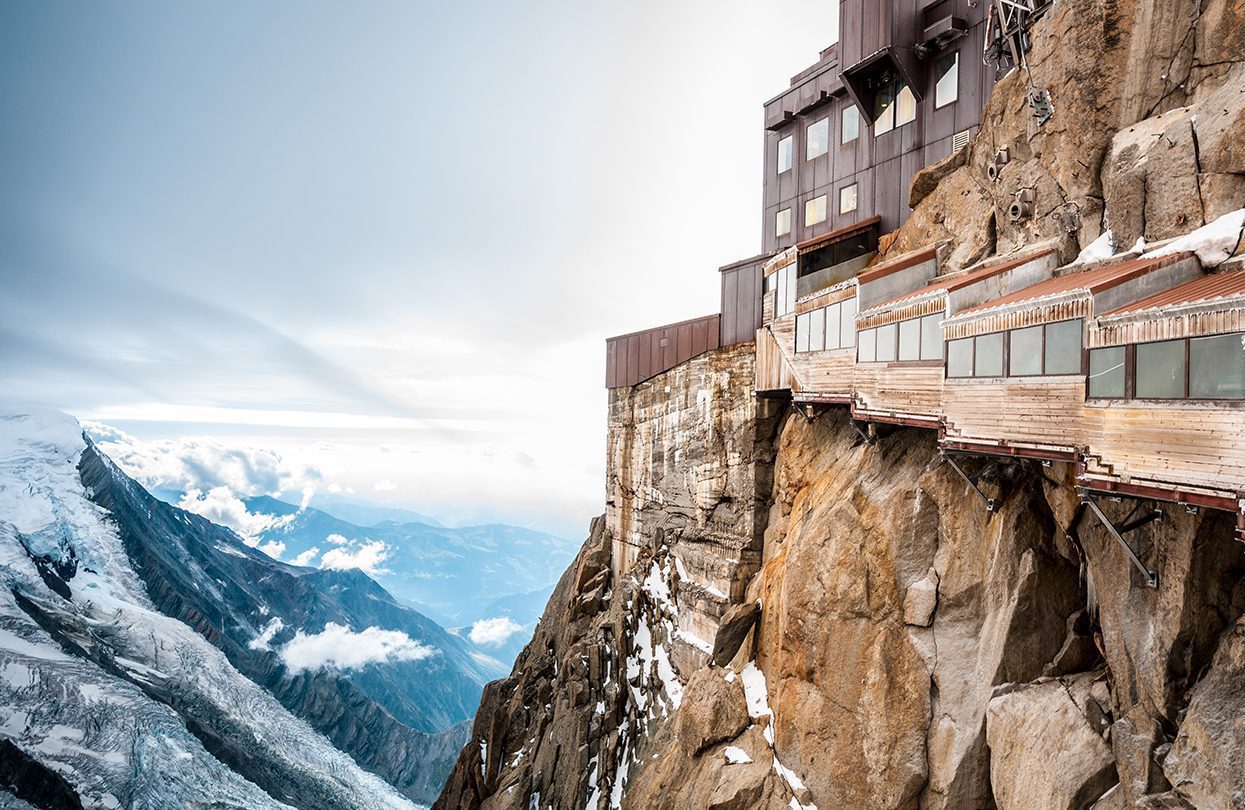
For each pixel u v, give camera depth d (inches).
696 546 1690.5
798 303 1371.8
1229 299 569.0
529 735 2108.8
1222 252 729.0
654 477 1945.1
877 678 999.6
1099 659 829.8
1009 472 912.9
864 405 1133.1
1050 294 759.7
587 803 1683.1
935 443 1040.8
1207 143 809.5
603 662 1894.7
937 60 1454.2
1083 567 853.2
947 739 910.4
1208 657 671.1
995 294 943.0
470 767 2201.0
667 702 1601.9
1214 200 796.0
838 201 1707.7
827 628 1088.8
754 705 1272.1
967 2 1385.3
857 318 1155.9
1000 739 834.8
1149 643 704.4
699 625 1593.3
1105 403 691.4
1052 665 842.2
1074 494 814.5
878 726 984.9
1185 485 609.9
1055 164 1019.3
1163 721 687.1
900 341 1039.0
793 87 1840.6
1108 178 930.1
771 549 1454.2
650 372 1983.3
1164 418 629.0
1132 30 935.7
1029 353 788.6
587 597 2139.5
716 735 1295.5
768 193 1952.5
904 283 1172.5
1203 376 595.8
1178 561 682.8
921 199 1353.3
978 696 895.1
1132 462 660.7
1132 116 933.2
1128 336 665.6
